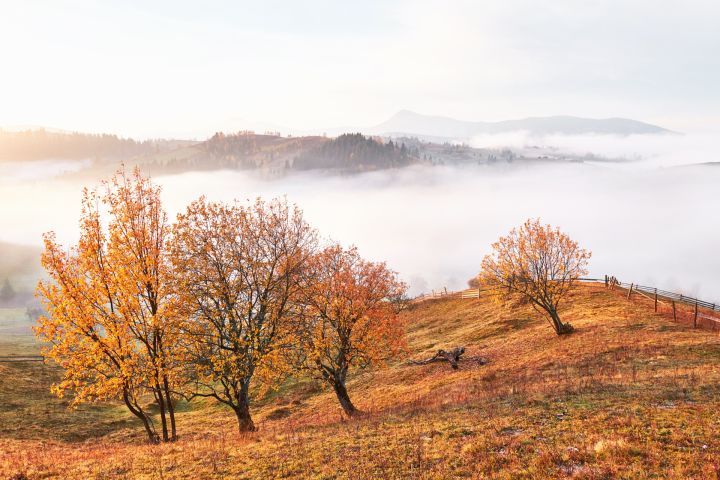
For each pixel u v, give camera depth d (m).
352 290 35.47
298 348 33.16
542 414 19.88
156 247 25.83
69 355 23.30
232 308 27.91
